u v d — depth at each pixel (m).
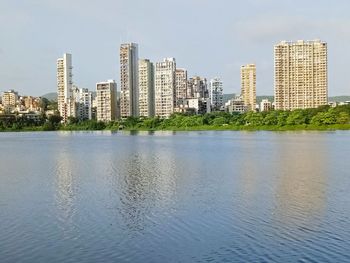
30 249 35.00
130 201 52.03
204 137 197.50
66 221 43.12
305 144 136.38
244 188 60.19
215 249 34.38
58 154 120.38
